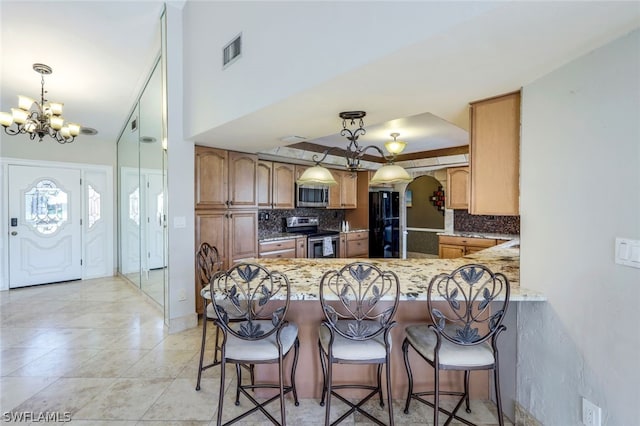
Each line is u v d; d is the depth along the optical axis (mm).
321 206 5457
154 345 2910
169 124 3164
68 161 5160
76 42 3240
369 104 2107
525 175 1738
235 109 2480
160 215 3707
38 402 2053
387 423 1890
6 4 2707
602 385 1345
